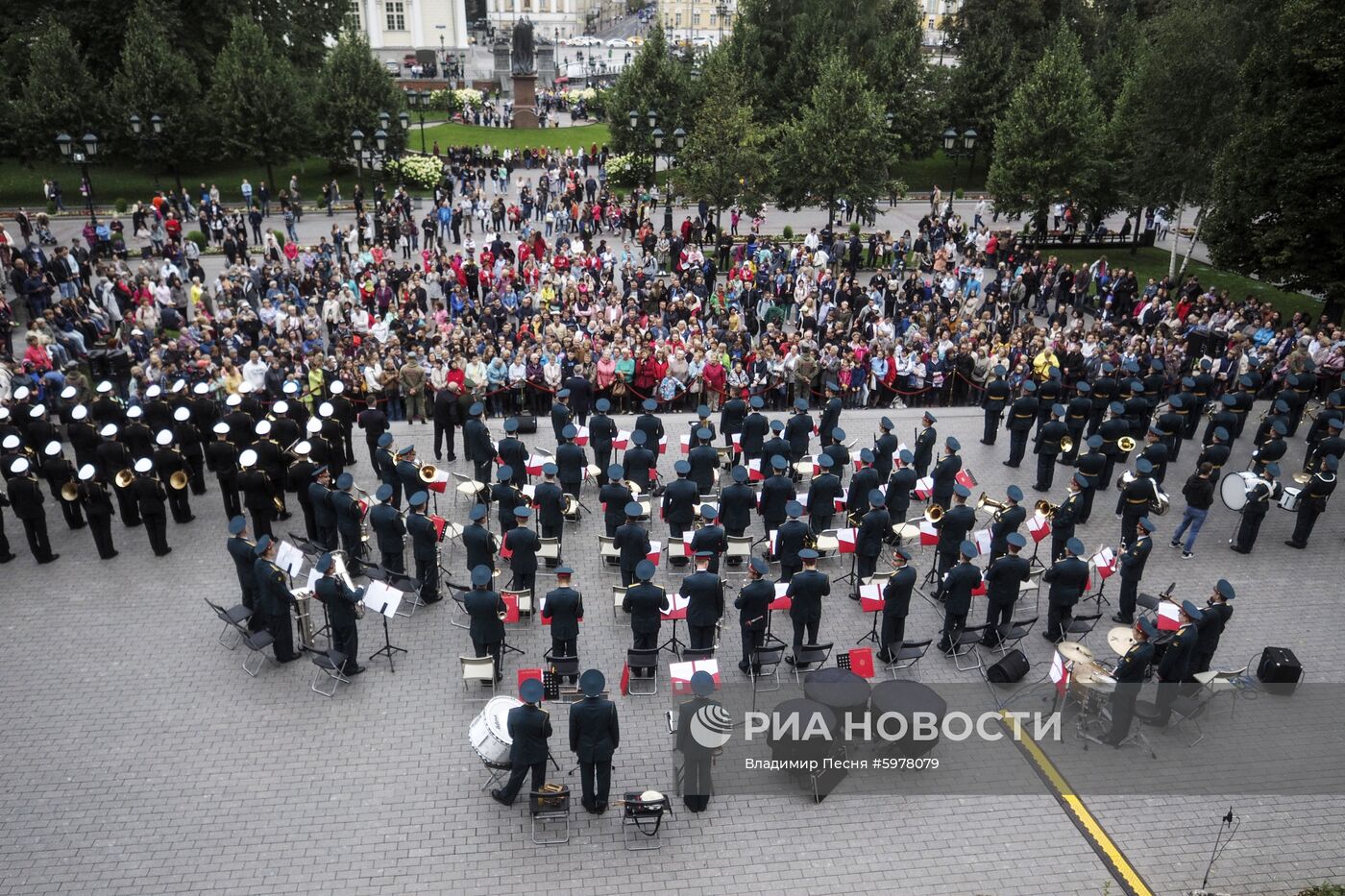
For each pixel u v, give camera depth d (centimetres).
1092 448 2023
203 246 4284
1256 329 3148
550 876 1200
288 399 2270
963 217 5672
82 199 4975
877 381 2833
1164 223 5316
